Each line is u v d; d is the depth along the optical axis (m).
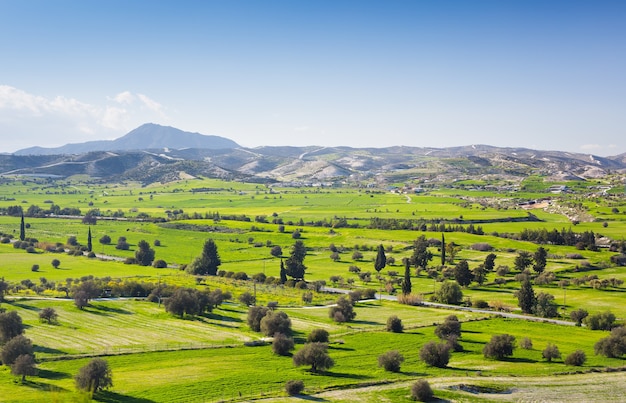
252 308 154.50
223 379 111.75
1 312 140.38
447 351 124.06
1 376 108.94
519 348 138.88
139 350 128.62
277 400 102.00
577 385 111.69
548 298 186.25
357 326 157.38
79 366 116.31
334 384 110.81
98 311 160.88
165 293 179.25
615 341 131.25
